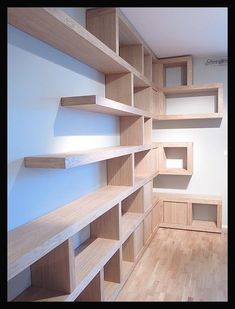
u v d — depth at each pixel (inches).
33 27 54.7
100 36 86.9
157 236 139.8
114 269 89.5
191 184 159.3
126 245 104.9
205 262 110.3
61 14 52.2
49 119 65.4
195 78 151.9
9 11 47.6
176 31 111.1
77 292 59.7
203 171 156.5
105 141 99.5
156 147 146.6
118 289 86.7
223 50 137.8
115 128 109.7
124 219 109.3
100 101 69.1
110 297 81.2
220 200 142.8
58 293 57.8
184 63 149.7
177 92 154.6
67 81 73.9
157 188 165.8
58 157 54.2
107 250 79.9
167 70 158.1
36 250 44.5
